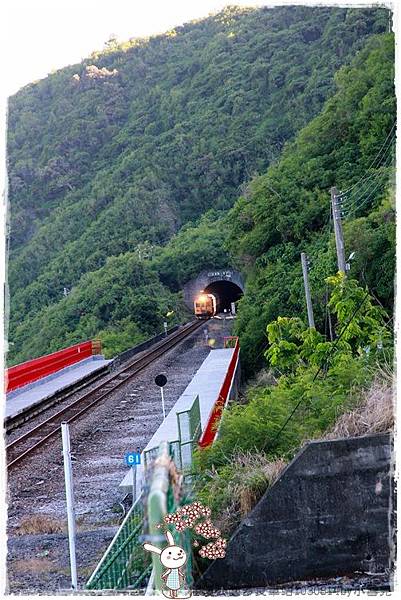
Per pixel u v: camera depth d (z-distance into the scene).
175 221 111.00
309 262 33.66
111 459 17.31
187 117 140.50
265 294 35.66
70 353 36.53
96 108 157.88
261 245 40.66
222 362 31.50
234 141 119.81
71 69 172.50
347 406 11.13
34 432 21.06
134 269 73.75
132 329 62.50
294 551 8.27
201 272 82.44
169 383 30.47
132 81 169.12
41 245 107.62
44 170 136.25
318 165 40.94
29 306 89.06
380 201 31.05
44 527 12.54
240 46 150.00
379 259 25.94
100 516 13.13
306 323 29.86
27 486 15.48
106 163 141.62
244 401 22.39
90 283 74.88
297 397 13.50
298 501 8.32
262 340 33.00
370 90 39.28
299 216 38.56
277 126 114.69
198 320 78.56
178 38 180.12
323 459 8.33
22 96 167.38
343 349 17.27
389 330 17.97
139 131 147.25
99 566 8.41
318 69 108.81
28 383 28.39
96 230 103.44
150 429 20.50
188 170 121.12
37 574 10.23
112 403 25.84
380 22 94.00
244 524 8.35
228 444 11.20
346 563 8.22
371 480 8.27
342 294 18.47
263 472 9.31
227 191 114.44
